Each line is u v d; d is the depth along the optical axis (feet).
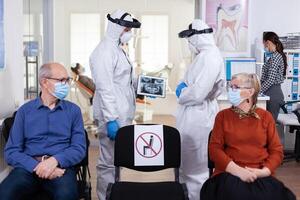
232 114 7.95
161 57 20.18
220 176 7.50
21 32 10.18
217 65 9.27
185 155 9.72
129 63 9.76
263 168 7.54
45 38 18.48
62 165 7.61
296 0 17.44
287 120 15.08
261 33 17.58
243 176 7.31
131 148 8.17
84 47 19.98
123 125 9.54
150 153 8.17
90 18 19.88
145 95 10.23
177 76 20.01
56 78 7.87
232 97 7.86
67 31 19.83
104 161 9.81
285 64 15.56
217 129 8.00
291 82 16.78
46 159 7.65
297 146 15.76
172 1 19.99
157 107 20.97
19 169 7.64
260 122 7.84
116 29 9.32
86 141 8.20
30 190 7.50
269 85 15.34
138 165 8.15
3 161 9.04
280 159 7.74
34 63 16.47
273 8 17.51
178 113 10.02
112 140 9.43
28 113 7.97
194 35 9.51
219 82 9.50
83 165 8.14
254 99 7.93
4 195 7.11
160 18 20.13
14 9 9.66
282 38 16.88
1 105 8.87
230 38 17.03
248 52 17.12
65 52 19.80
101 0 19.74
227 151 7.89
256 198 7.04
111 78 9.25
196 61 9.53
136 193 7.32
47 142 7.93
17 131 7.86
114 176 9.09
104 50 9.28
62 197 7.20
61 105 8.07
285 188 7.36
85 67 19.48
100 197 10.00
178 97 9.84
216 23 16.98
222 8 16.90
